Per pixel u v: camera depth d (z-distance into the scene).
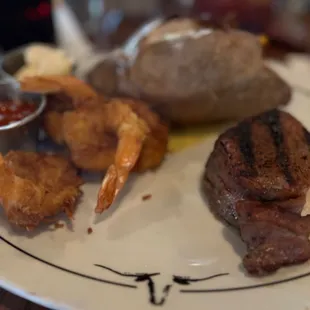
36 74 0.26
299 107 0.27
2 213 0.18
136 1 0.41
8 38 0.32
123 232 0.18
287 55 0.33
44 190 0.18
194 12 0.36
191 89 0.23
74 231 0.18
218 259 0.17
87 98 0.22
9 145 0.22
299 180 0.17
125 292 0.15
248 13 0.35
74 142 0.21
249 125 0.20
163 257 0.17
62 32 0.35
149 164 0.22
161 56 0.23
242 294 0.16
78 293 0.15
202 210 0.20
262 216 0.16
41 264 0.16
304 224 0.16
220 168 0.19
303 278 0.16
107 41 0.36
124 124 0.20
